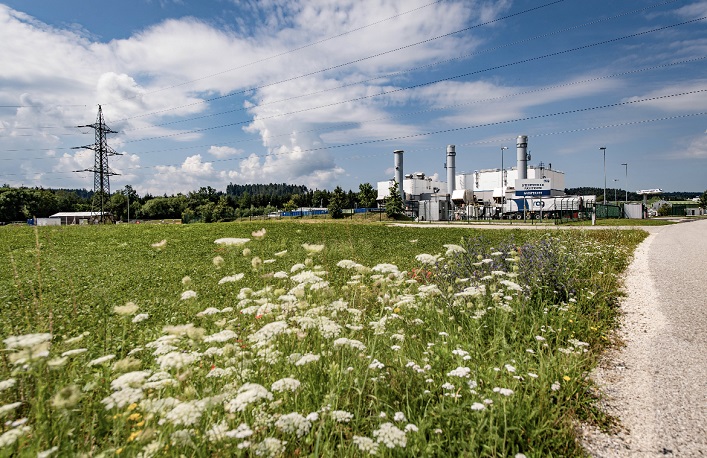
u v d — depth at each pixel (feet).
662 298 26.08
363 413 11.07
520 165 291.99
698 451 10.23
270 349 11.94
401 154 324.60
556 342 16.57
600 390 13.55
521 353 14.44
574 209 225.56
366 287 20.76
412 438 9.48
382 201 355.97
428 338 16.94
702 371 14.80
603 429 11.30
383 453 8.48
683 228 114.73
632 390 13.58
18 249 66.54
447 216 246.88
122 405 8.10
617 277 33.76
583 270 31.91
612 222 170.91
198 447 8.20
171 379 9.80
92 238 88.17
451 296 19.36
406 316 18.01
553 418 10.91
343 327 14.42
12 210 398.62
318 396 11.21
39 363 8.66
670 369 15.11
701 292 27.40
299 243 71.05
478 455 9.40
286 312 15.46
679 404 12.53
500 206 274.16
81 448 8.89
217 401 7.87
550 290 23.08
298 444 10.01
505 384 11.60
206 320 19.12
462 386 11.68
